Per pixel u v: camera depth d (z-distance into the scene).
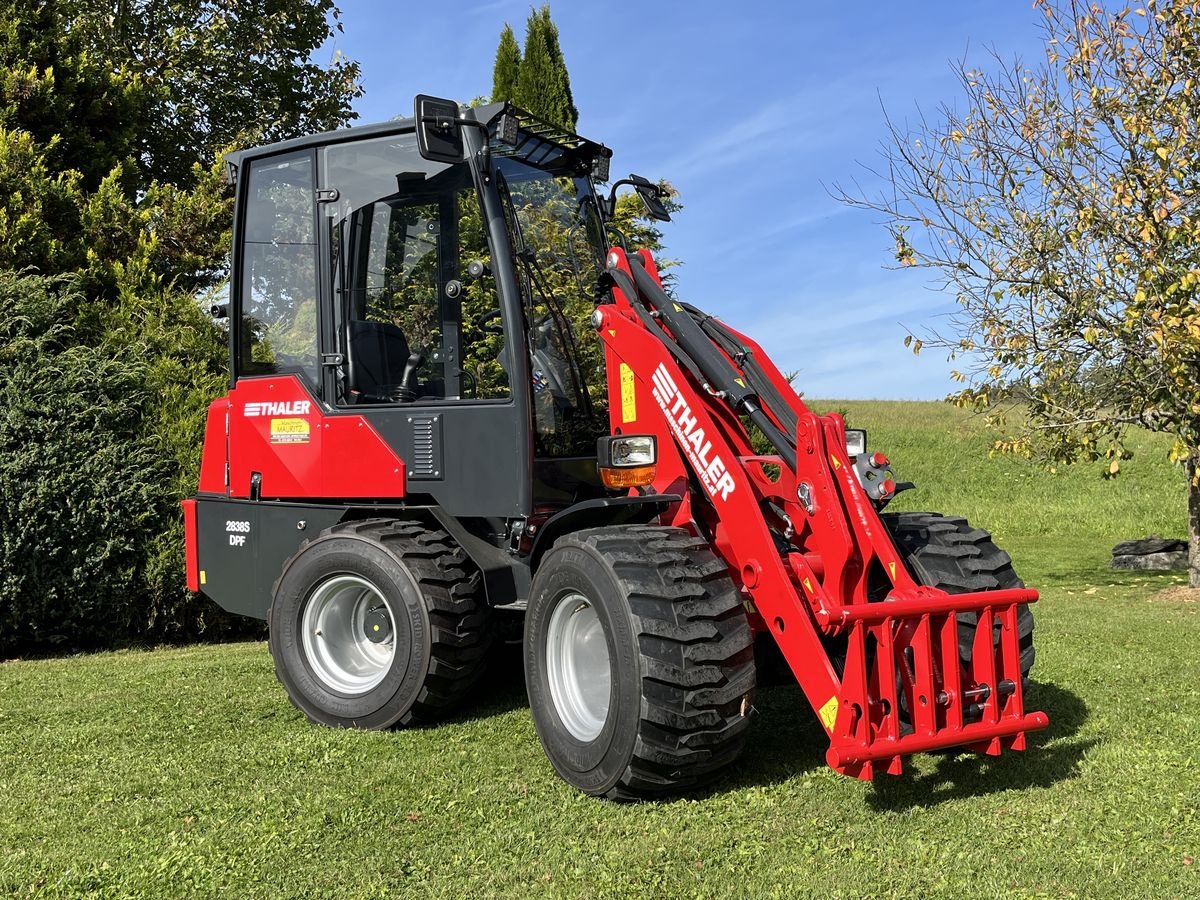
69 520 7.36
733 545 3.81
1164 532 13.88
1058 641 6.21
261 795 3.77
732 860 3.07
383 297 4.93
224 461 5.59
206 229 10.00
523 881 2.98
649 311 4.48
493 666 5.39
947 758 3.94
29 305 7.86
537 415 4.72
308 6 15.45
